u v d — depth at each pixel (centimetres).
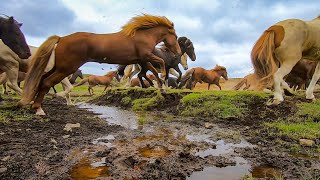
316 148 434
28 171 315
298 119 603
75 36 677
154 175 312
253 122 628
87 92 2188
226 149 431
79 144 436
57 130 532
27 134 488
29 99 663
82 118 709
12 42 688
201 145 449
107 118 742
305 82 1184
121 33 771
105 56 723
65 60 655
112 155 379
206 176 317
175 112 806
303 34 650
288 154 408
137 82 1909
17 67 822
